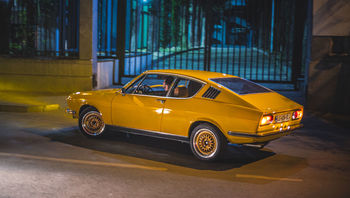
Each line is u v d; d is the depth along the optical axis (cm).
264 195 529
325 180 604
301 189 559
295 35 1620
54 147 752
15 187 534
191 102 694
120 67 1727
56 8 1612
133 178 585
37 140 803
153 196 514
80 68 1473
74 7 1666
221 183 574
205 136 684
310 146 823
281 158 725
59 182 558
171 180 581
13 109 1122
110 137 848
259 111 632
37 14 1606
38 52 1678
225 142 672
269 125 648
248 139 640
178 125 705
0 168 615
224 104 662
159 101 729
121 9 1795
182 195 520
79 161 666
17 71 1502
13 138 813
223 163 680
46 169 616
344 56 1224
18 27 1606
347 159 731
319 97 1252
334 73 1234
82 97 834
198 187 554
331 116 1173
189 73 734
